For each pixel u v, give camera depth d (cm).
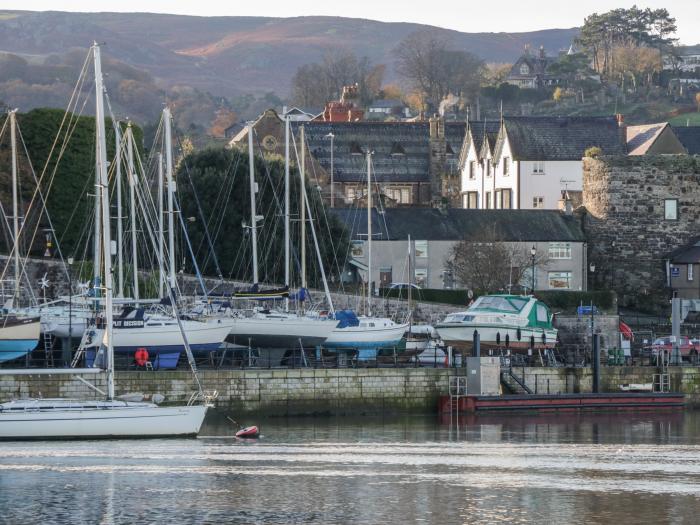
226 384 14775
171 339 15425
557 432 14700
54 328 15950
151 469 11912
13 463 12088
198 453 12775
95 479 11431
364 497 10888
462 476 11812
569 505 10656
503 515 10281
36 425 13212
